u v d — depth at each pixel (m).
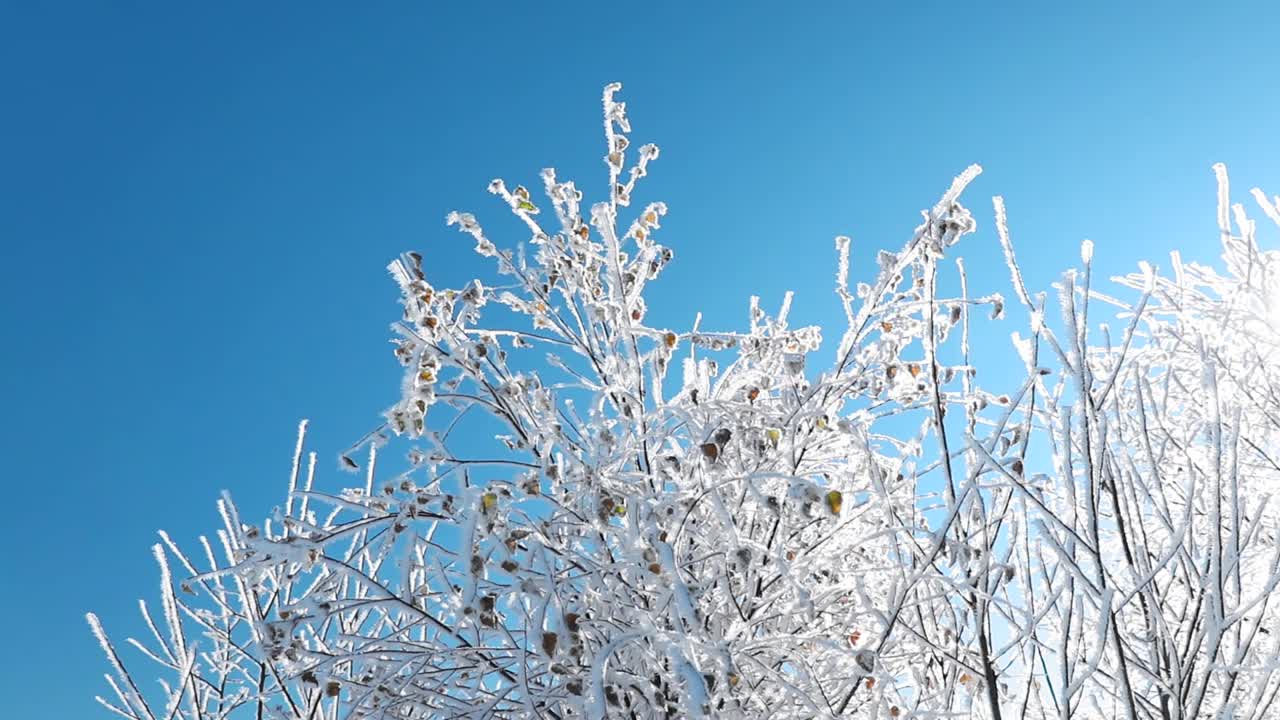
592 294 3.50
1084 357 2.64
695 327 3.74
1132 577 2.58
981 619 2.67
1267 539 3.39
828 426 3.35
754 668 2.99
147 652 3.86
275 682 3.61
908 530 2.78
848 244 3.57
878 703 2.66
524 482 2.62
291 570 3.55
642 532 2.60
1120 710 2.81
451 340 3.10
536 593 2.33
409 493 2.83
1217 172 4.22
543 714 2.77
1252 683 2.89
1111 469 2.71
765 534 3.32
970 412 3.08
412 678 2.73
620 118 3.66
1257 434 3.78
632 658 2.96
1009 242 2.83
